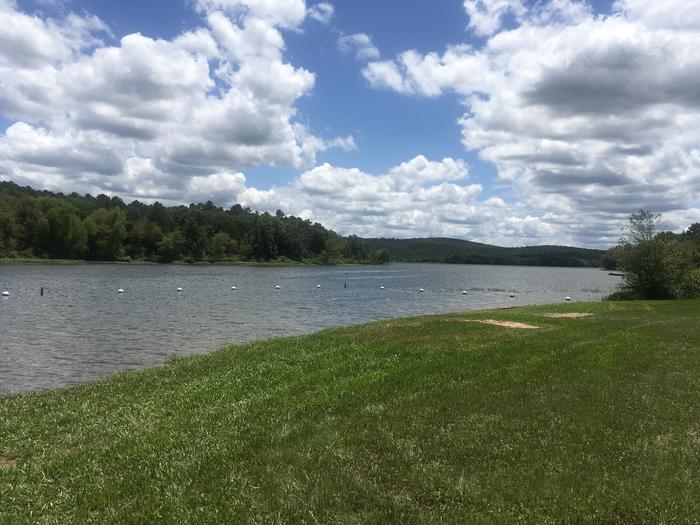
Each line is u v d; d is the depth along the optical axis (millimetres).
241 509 6305
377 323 23125
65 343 24672
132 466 7754
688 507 6047
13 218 125188
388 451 7824
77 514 6359
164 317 35469
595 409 9336
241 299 51000
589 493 6391
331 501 6414
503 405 9680
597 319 23172
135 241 149250
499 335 17562
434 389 10938
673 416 8930
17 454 8820
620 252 44406
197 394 11820
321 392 11219
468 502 6324
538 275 147750
